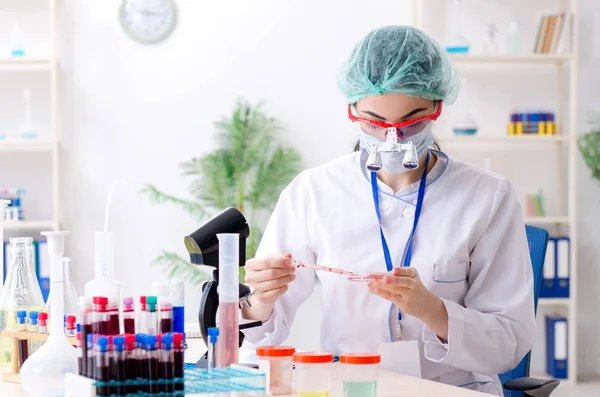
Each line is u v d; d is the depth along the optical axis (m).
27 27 4.63
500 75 4.79
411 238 2.03
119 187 4.67
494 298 1.99
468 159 4.81
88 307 1.34
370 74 1.91
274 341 2.02
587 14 4.81
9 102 4.62
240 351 1.82
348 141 4.75
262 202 4.58
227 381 1.34
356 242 2.06
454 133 4.60
